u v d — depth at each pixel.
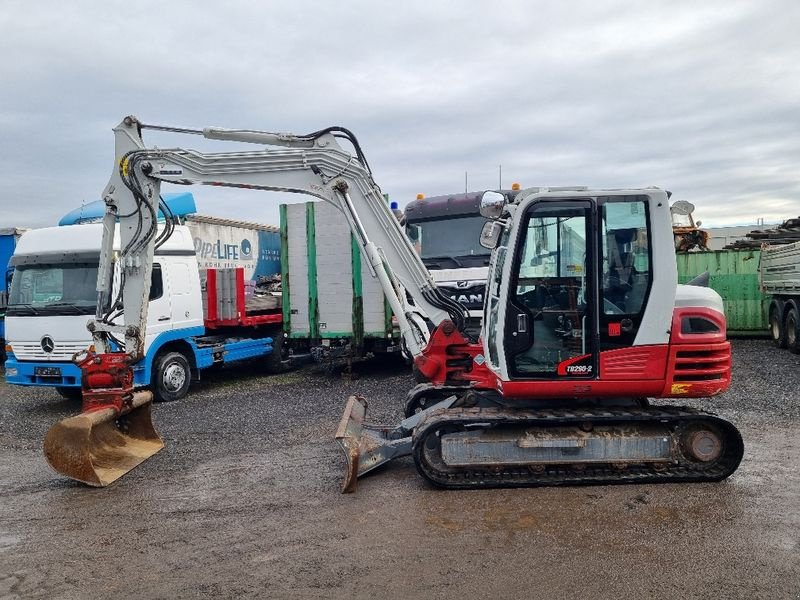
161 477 6.45
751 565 4.14
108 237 7.15
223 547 4.69
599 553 4.36
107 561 4.54
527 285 5.78
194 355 11.59
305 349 14.19
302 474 6.37
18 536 5.07
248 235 18.83
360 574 4.18
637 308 5.72
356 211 7.04
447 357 7.03
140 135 7.03
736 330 17.31
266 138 7.00
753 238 17.28
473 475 5.81
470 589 3.93
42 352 10.14
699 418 5.71
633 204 5.72
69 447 6.15
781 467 6.11
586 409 6.04
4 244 16.09
